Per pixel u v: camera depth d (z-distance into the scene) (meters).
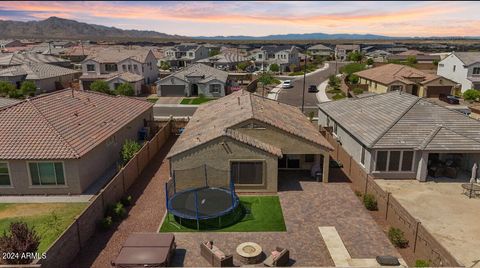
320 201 24.30
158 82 67.62
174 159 24.98
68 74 79.06
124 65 78.56
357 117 34.47
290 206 23.59
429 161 29.53
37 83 68.69
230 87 70.19
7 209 23.28
